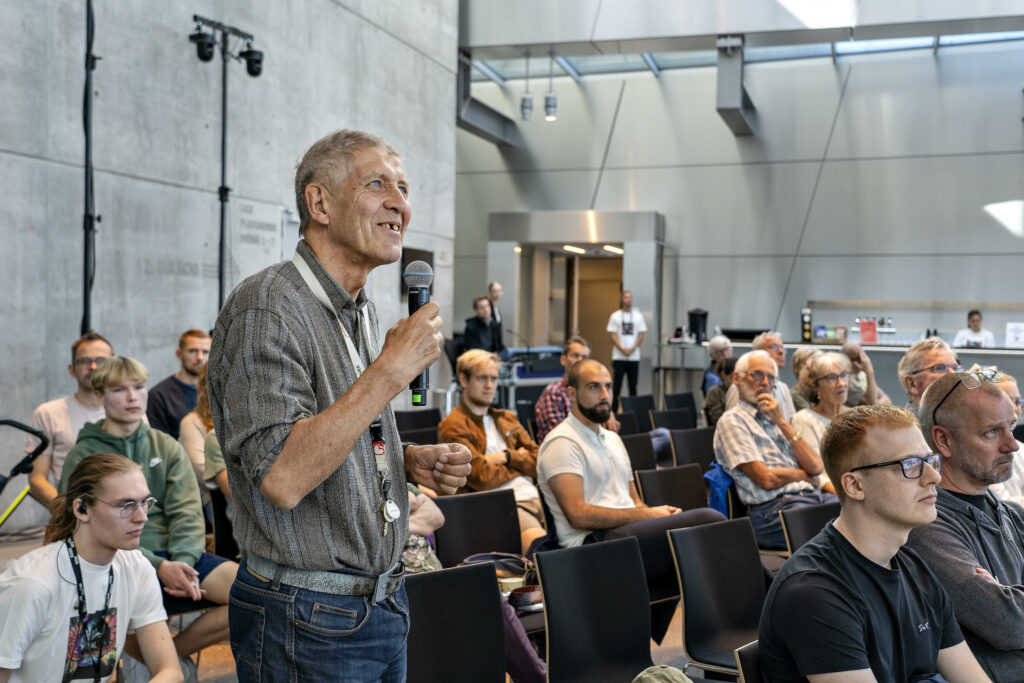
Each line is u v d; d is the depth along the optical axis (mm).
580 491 3754
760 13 9406
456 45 10391
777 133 12508
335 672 1458
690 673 2988
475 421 4605
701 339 11812
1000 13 8758
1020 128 11586
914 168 11984
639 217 12242
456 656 2463
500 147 13531
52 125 5336
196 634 3299
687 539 3104
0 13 5016
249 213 7000
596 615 2793
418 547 3088
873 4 9102
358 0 8469
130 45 5891
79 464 2348
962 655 2094
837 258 12273
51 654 2260
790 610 1918
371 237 1493
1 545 4879
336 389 1474
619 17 9852
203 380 4188
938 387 2500
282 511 1426
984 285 11711
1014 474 3279
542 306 13508
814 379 4617
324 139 1531
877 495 1943
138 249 5961
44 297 5297
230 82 6781
